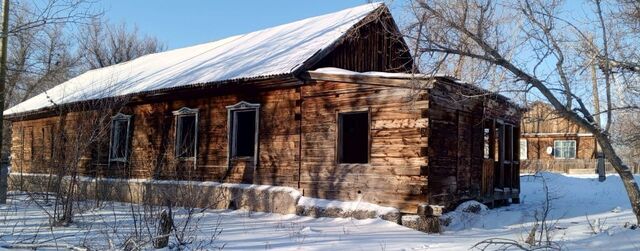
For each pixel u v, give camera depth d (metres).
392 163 12.04
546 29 9.43
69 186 11.10
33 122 22.67
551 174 26.56
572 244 8.08
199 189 14.91
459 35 9.87
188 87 15.34
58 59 21.50
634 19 10.37
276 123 14.42
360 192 12.58
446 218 11.53
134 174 17.66
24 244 8.00
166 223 8.45
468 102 13.48
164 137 17.23
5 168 14.55
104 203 14.70
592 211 13.91
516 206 15.60
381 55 16.92
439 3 9.74
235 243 9.16
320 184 13.31
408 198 11.67
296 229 10.95
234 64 16.16
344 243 9.24
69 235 9.47
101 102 13.23
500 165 15.52
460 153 12.98
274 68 13.89
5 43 13.98
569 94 9.33
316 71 13.26
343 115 13.41
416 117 11.72
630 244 7.68
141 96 17.00
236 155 15.41
